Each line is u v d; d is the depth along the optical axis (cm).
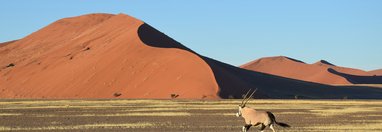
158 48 12850
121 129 3192
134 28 14638
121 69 12288
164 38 14962
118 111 5159
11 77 14012
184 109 5528
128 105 6469
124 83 11762
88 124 3581
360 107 6334
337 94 15462
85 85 12219
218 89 10569
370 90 16875
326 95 15062
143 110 5338
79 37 16488
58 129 3197
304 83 16075
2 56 17112
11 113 4838
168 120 3962
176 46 14862
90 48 14850
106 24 16612
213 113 4853
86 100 8669
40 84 13175
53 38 17850
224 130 3134
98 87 11956
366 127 3359
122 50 13150
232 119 4078
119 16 16738
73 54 14600
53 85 12825
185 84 10838
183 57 11900
